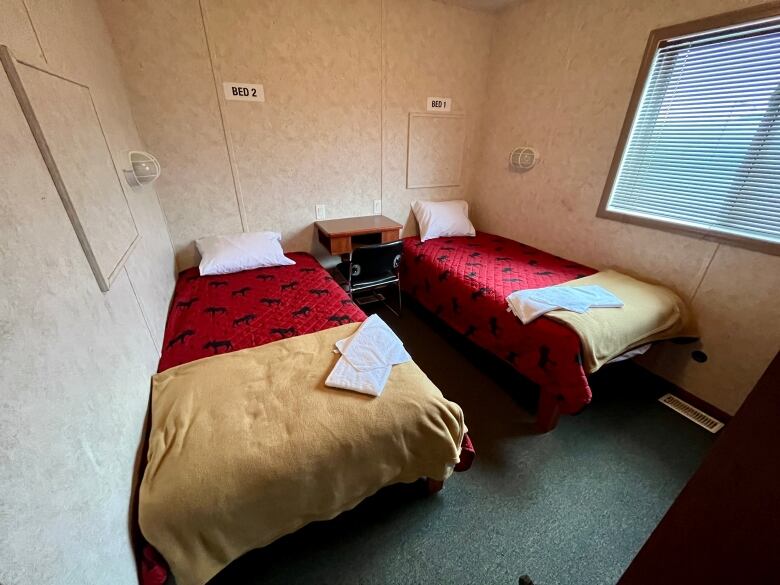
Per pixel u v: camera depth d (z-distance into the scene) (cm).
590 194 246
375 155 295
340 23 242
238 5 211
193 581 93
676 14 183
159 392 126
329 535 129
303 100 251
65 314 76
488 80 313
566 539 129
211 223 254
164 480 92
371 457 112
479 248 298
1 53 73
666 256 208
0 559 46
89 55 143
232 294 209
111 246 114
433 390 130
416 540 127
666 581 53
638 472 157
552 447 170
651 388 212
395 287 346
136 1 190
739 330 180
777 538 39
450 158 330
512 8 274
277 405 117
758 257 168
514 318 188
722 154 177
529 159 284
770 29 153
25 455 55
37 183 77
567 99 250
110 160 135
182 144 227
